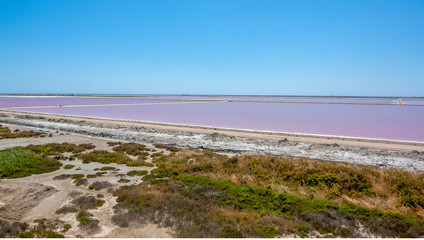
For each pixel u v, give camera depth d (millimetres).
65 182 11867
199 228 7305
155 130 30406
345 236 7191
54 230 7312
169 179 12055
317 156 19250
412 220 8070
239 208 8961
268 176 12773
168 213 8398
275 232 7203
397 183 11000
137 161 16438
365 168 12727
